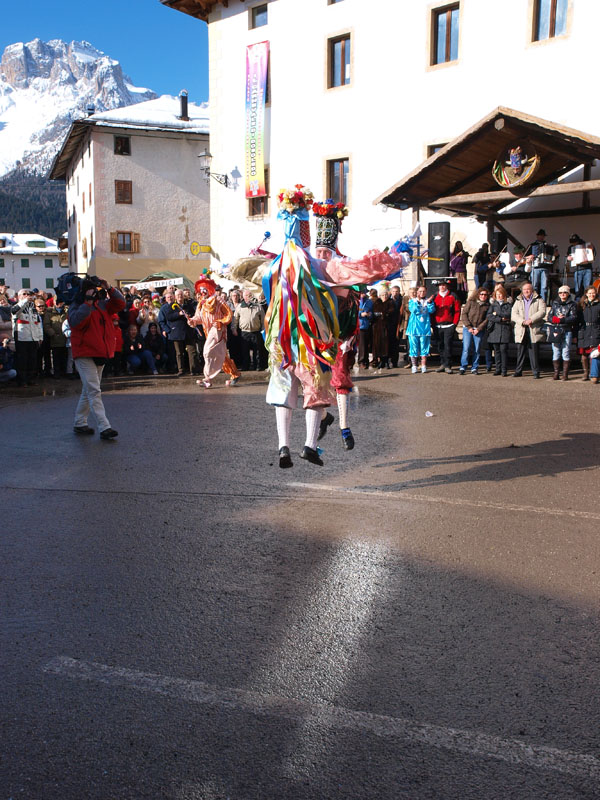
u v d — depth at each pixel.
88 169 39.94
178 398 11.21
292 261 5.39
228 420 9.05
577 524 4.86
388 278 5.47
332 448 7.30
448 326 14.39
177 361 15.47
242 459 6.85
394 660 3.11
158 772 2.42
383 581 3.93
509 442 7.48
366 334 15.58
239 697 2.85
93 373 7.91
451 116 18.89
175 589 3.85
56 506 5.39
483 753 2.50
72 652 3.21
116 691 2.90
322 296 5.39
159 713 2.75
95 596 3.78
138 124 38.56
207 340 12.52
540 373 14.00
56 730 2.65
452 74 18.77
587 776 2.38
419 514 5.11
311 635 3.34
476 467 6.44
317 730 2.63
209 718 2.71
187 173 40.03
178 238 40.12
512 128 14.20
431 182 16.14
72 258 49.38
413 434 7.97
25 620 3.52
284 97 22.73
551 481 5.95
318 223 5.76
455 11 18.78
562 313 12.63
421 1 19.19
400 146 19.98
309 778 2.38
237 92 24.41
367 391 11.71
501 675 2.98
